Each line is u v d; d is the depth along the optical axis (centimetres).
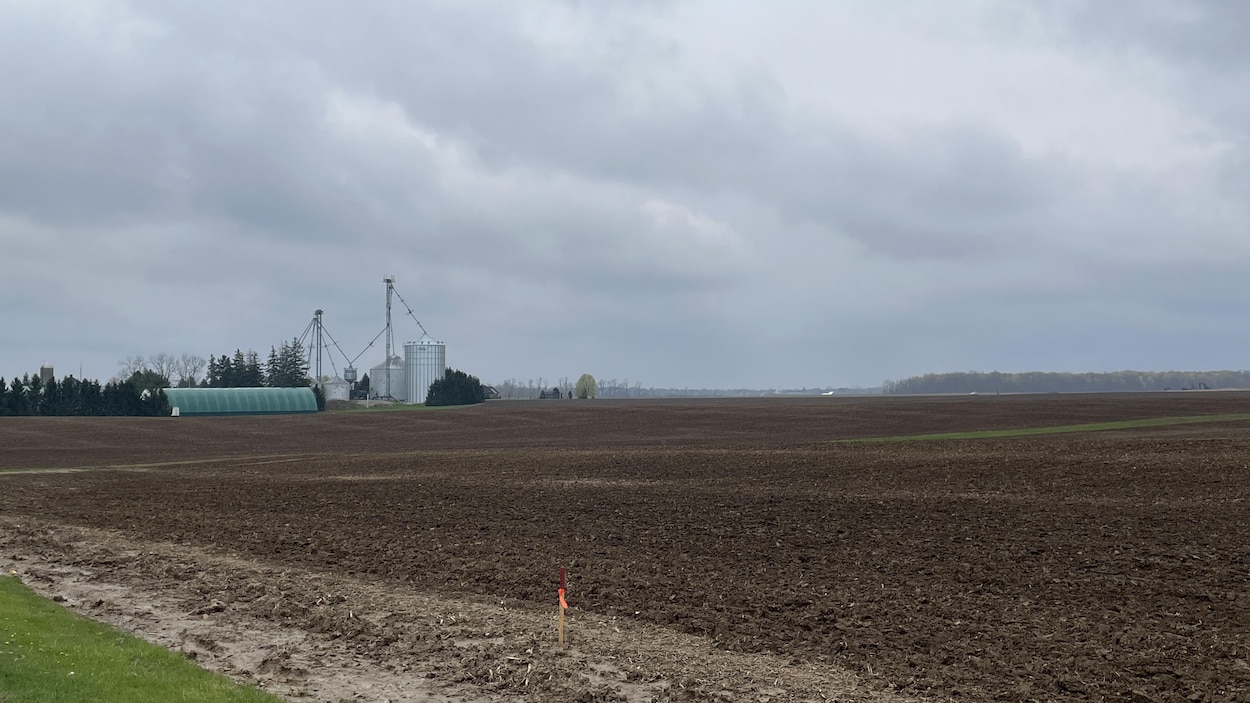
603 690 1429
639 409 9969
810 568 2222
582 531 2753
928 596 1947
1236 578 2025
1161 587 1972
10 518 3158
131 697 1218
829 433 6750
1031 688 1425
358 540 2683
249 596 2047
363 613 1888
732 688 1432
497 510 3164
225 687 1340
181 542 2684
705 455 4794
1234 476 3359
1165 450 4225
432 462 5003
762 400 12244
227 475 4584
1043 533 2528
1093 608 1834
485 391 13988
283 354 15475
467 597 2023
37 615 1694
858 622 1775
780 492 3397
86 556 2484
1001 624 1747
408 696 1418
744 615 1841
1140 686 1429
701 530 2727
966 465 3938
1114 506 2884
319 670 1541
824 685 1445
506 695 1426
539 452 5491
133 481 4362
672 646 1652
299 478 4341
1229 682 1438
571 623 1803
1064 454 4200
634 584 2105
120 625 1808
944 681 1458
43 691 1182
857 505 3053
